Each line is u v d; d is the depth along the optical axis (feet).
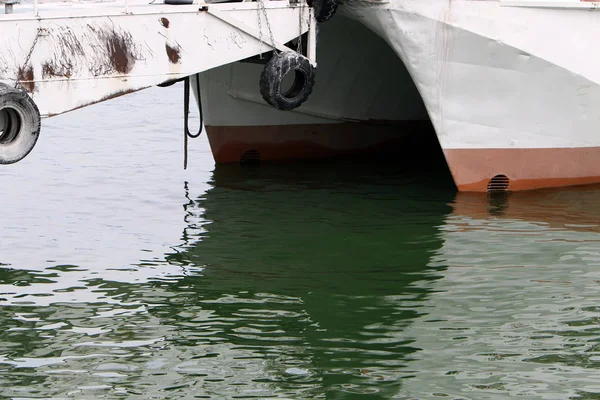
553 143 44.91
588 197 44.45
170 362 28.76
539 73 43.14
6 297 33.60
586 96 43.93
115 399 26.61
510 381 27.40
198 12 38.58
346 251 38.11
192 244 39.14
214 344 30.01
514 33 42.39
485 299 33.30
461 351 29.37
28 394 26.86
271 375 27.91
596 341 29.91
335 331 30.89
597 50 43.60
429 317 31.86
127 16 36.94
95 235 40.37
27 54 34.78
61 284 34.81
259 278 35.42
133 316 32.14
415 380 27.53
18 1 36.04
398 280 35.09
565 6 42.39
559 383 27.25
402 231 40.34
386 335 30.55
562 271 35.63
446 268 36.06
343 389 27.12
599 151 45.47
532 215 42.01
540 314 31.96
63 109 35.83
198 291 34.19
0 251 38.29
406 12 42.37
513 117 44.14
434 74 43.34
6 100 33.78
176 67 38.34
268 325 31.37
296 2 40.98
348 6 43.47
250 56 40.24
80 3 43.47
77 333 30.78
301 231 40.65
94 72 36.37
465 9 42.01
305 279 35.24
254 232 40.63
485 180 45.24
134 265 36.78
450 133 44.37
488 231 40.04
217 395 26.84
